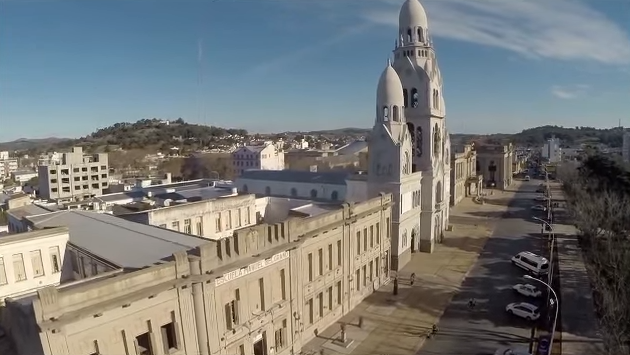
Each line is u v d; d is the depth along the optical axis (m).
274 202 64.31
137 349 23.62
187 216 49.91
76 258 34.19
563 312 42.84
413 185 62.38
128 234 35.50
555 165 199.62
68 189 136.25
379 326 41.81
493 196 128.25
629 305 35.94
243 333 30.36
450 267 59.50
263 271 32.44
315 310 39.91
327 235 41.16
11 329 23.17
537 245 70.06
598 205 63.56
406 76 66.56
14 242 32.81
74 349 20.80
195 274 26.59
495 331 40.06
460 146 130.50
